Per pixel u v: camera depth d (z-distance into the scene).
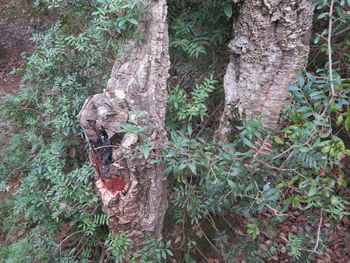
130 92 1.48
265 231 2.47
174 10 1.83
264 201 1.32
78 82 2.26
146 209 1.78
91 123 1.46
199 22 1.80
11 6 5.85
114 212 1.71
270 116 1.75
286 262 2.42
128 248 1.88
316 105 1.17
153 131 1.50
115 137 1.42
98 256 2.12
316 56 2.17
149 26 1.43
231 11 1.54
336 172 2.65
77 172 1.84
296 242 1.50
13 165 2.54
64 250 2.07
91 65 2.33
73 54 2.12
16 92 4.25
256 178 1.44
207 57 2.07
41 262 1.90
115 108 1.43
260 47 1.55
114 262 2.10
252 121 1.47
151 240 1.83
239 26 1.59
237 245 2.20
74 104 2.00
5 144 2.73
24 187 2.05
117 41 1.51
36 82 2.32
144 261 1.79
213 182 1.36
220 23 1.80
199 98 1.71
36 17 5.60
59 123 1.98
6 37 5.66
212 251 2.36
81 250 2.09
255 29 1.51
